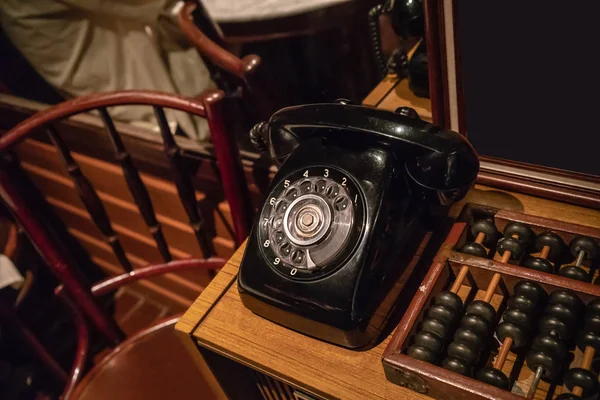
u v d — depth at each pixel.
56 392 1.14
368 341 0.48
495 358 0.47
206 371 0.57
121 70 0.98
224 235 0.98
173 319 0.88
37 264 1.17
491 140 0.58
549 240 0.49
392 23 0.67
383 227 0.47
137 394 0.80
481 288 0.50
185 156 0.92
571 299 0.44
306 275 0.47
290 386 0.54
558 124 0.53
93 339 1.26
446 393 0.43
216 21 0.79
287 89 0.81
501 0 0.48
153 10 0.86
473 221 0.54
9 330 1.05
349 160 0.50
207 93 0.68
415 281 0.52
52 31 0.94
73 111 0.73
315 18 0.73
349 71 0.77
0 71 1.10
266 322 0.52
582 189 0.54
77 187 0.80
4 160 0.75
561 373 0.44
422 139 0.46
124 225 1.16
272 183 0.54
